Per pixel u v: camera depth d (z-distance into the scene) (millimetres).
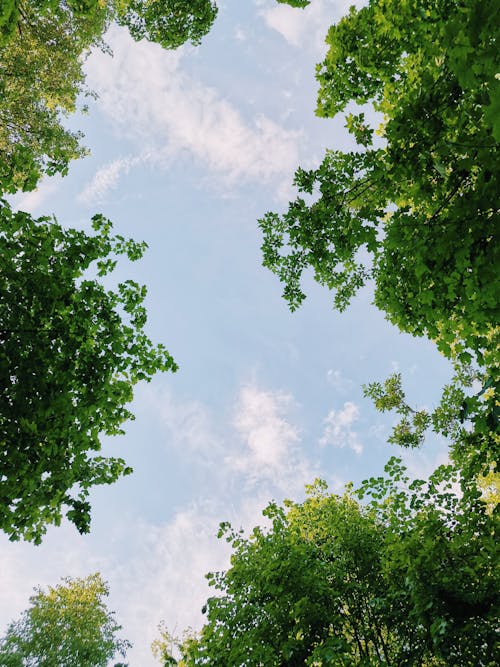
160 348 6414
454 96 4465
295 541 7234
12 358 5164
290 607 6594
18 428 4992
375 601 6324
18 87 13641
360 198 5848
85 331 5789
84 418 5574
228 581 7043
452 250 4352
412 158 4941
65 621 21344
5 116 13930
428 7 5137
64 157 6293
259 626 6504
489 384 4180
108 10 13828
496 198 3848
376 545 7336
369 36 6059
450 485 6598
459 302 4809
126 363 6227
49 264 5652
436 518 6242
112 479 5945
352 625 7008
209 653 6457
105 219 6039
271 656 6215
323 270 6980
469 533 6000
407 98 4898
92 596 22797
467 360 4852
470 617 5805
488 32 2680
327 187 5883
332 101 6836
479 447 4938
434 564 5988
